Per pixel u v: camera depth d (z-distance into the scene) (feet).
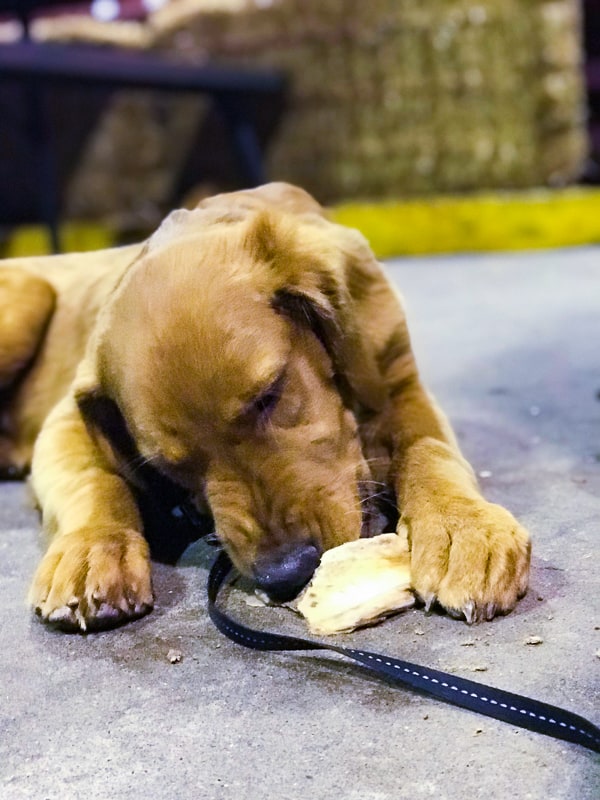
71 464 3.00
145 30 11.97
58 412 3.18
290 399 2.65
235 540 2.59
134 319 2.67
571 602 2.49
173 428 2.61
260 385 2.59
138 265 2.78
